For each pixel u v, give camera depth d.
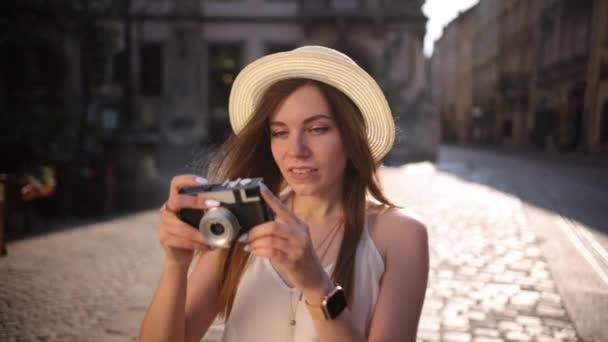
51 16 8.98
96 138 9.70
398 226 1.25
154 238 6.54
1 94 8.62
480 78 23.20
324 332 0.98
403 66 23.11
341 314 0.97
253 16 23.27
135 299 4.16
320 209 1.33
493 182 12.77
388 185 12.32
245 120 1.38
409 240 1.23
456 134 30.78
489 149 23.08
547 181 12.41
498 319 3.76
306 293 0.96
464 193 10.83
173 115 23.20
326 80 1.19
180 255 1.06
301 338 1.19
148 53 23.05
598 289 4.36
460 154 25.09
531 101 14.98
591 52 9.70
